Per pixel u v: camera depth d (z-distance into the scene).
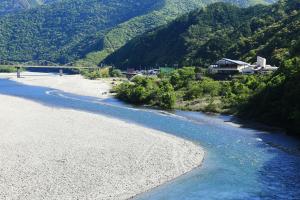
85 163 44.09
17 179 38.72
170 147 51.97
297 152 51.69
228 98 87.25
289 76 72.88
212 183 40.16
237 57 161.00
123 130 61.19
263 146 54.72
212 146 54.59
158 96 97.75
